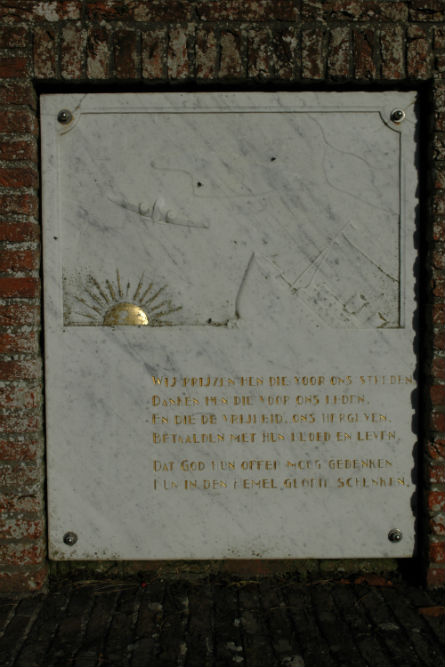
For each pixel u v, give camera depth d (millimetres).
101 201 2348
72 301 2357
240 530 2373
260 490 2369
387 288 2359
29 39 2297
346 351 2357
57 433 2361
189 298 2355
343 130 2346
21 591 2336
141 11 2301
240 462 2365
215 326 2355
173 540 2375
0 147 2307
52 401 2357
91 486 2369
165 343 2354
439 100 2305
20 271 2322
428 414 2338
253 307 2354
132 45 2295
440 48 2312
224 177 2348
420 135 2350
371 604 2279
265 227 2352
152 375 2357
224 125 2344
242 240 2354
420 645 2135
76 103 2334
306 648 2129
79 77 2299
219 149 2346
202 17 2301
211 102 2336
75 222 2352
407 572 2414
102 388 2357
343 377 2359
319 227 2355
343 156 2350
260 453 2365
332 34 2305
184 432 2361
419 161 2352
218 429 2361
